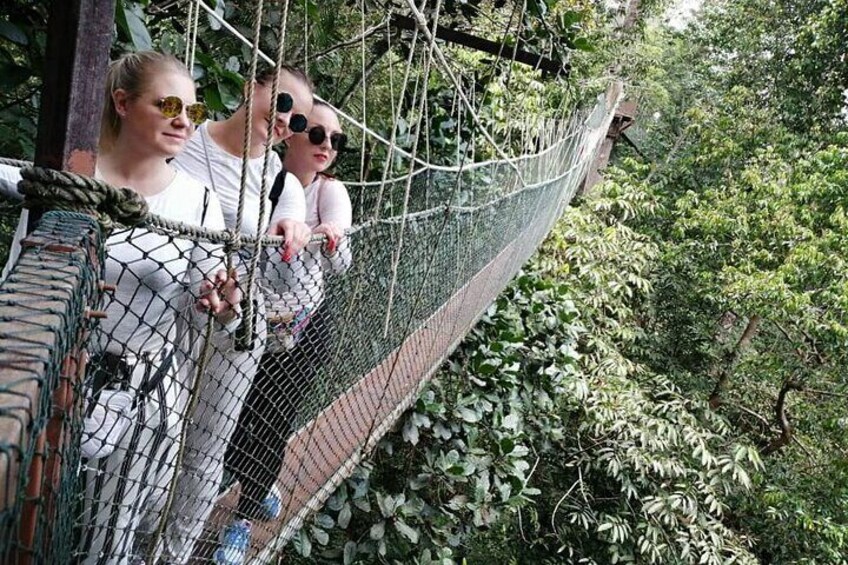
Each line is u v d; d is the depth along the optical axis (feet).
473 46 14.35
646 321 33.27
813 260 27.96
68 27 2.54
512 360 15.37
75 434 2.47
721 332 32.55
